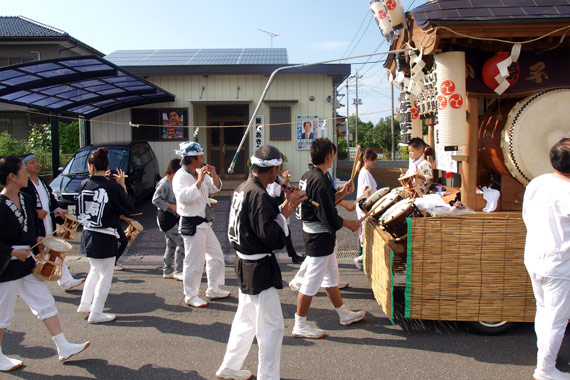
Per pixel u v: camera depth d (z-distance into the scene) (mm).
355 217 8867
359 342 3766
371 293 5027
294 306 4656
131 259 6484
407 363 3385
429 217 3672
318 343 3754
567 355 3469
